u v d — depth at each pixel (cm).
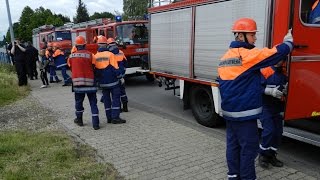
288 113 470
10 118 814
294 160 515
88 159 529
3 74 1641
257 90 371
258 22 522
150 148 570
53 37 2180
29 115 838
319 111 494
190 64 718
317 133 490
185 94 763
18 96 1108
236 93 369
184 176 461
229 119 383
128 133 657
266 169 477
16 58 1303
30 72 1562
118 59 784
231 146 407
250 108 371
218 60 635
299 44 462
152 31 871
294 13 455
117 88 720
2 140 615
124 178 462
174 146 575
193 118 774
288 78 460
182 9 730
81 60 673
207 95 691
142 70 1238
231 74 370
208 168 484
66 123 745
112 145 591
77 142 611
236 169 410
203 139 608
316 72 480
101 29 1372
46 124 746
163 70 838
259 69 369
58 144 595
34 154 545
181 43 746
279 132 476
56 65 1356
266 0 502
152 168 491
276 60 358
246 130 378
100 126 713
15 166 496
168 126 697
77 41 684
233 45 375
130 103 966
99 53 710
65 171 482
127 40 1250
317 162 507
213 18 638
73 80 689
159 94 1095
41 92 1198
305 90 477
